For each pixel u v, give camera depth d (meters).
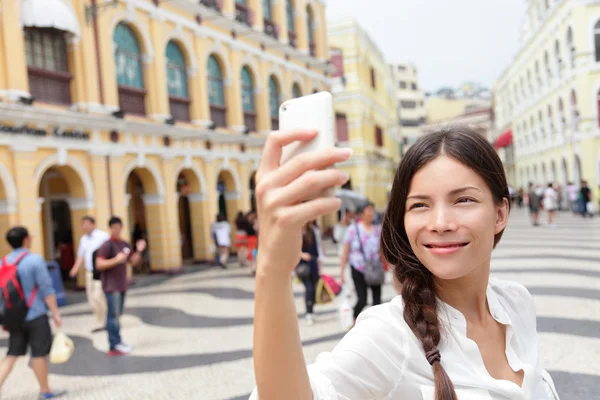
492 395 1.25
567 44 28.27
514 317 1.58
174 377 5.90
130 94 14.51
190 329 8.34
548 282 9.36
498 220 1.35
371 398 1.18
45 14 11.22
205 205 17.39
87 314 10.23
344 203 20.86
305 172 0.80
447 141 1.26
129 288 13.20
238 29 19.02
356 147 31.80
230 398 5.09
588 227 19.20
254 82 20.62
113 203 13.42
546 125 34.38
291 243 0.84
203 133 16.53
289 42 23.41
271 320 0.89
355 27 31.73
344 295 6.75
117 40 14.24
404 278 1.38
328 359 1.18
